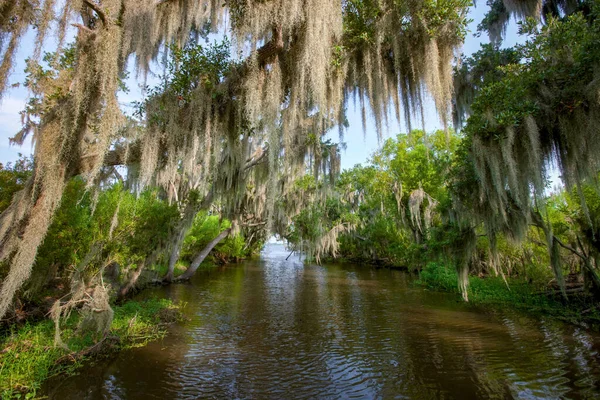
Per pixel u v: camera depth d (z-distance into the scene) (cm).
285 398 541
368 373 634
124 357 707
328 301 1402
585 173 711
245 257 4647
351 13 743
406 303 1328
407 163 2116
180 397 541
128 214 1023
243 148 898
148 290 1598
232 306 1282
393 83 812
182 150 747
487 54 1059
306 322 1030
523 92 761
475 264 1803
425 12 693
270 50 698
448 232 1344
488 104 823
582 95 676
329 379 610
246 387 578
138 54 703
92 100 591
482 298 1360
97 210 964
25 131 1012
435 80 691
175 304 1276
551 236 941
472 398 532
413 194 1970
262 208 2361
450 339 834
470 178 1046
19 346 676
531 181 798
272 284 1989
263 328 958
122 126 650
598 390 541
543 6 1036
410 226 2233
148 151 711
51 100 614
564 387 556
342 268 3281
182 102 778
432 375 620
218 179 1467
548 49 743
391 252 2991
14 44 469
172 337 852
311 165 1555
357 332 912
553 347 750
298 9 600
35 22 495
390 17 700
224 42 737
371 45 763
